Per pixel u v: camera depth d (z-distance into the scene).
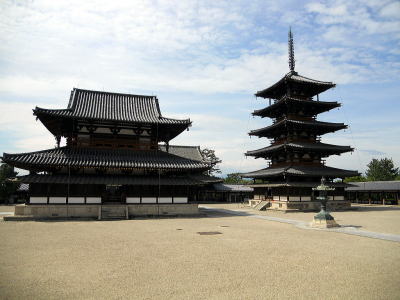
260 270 13.94
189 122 40.88
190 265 14.72
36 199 35.50
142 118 41.00
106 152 39.44
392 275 13.23
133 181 38.53
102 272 13.45
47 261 15.34
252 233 25.67
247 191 86.62
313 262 15.48
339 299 10.44
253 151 66.12
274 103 61.88
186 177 42.50
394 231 27.14
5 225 29.48
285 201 53.41
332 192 57.78
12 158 33.81
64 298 10.35
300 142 58.56
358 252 18.00
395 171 109.00
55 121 39.16
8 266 14.36
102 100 43.25
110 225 30.34
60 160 35.34
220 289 11.37
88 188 37.09
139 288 11.41
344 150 58.19
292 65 64.81
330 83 60.31
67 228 27.66
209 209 57.81
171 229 27.72
